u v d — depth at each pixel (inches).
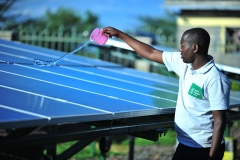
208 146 149.3
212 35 711.1
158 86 223.5
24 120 109.8
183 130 150.7
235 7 669.9
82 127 300.7
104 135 140.3
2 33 414.9
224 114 143.3
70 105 137.9
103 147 258.4
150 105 162.1
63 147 323.6
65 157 181.6
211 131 149.1
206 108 147.5
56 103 137.5
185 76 151.9
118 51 353.7
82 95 159.5
